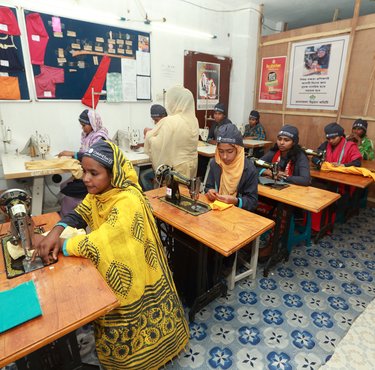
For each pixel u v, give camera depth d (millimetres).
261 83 5051
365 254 2613
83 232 1236
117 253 1041
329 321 1800
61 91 3215
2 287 909
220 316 1826
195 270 1776
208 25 4484
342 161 3084
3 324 746
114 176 1058
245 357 1538
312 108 4445
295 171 2500
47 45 3004
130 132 3586
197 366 1482
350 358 1519
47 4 2910
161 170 1834
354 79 3926
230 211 1718
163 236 2260
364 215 3527
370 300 2004
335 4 4582
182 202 1842
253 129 4832
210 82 4758
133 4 3541
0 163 2973
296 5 4660
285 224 2279
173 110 2662
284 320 1803
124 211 1052
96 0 3232
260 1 4523
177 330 1315
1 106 2891
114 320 1103
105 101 3588
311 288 2121
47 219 1440
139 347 1162
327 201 1956
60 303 844
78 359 1089
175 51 4152
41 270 994
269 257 2359
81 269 1001
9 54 2799
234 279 2047
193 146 2715
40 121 3160
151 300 1198
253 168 2062
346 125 4113
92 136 2898
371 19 3635
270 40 4746
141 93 3908
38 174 2393
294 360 1522
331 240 2871
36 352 976
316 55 4230
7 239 1202
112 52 3486
